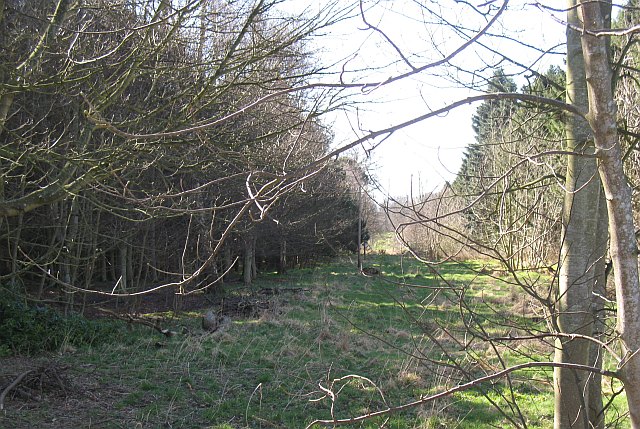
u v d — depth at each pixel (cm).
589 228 343
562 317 346
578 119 345
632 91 1014
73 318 1193
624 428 617
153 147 667
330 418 771
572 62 346
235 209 1634
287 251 2662
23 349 1057
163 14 723
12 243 1412
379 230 2889
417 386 881
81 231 1326
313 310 1605
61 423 739
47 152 650
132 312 1370
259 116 816
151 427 746
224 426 748
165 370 995
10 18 777
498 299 1045
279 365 1021
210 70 785
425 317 882
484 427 730
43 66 786
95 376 948
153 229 1468
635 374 228
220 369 1001
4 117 638
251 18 631
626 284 231
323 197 1895
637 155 772
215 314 1548
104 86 661
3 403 786
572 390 345
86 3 758
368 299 1814
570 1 345
